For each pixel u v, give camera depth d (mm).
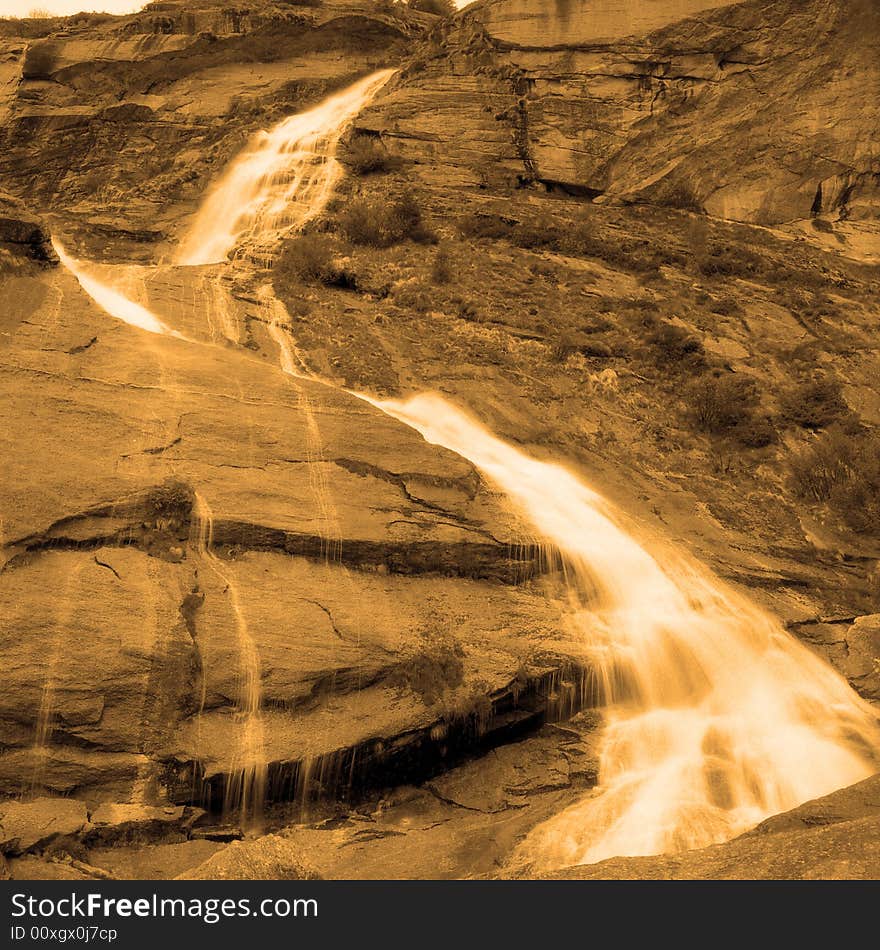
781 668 20484
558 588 20188
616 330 30469
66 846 14523
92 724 15383
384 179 37594
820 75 38688
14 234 22719
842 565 24375
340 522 18891
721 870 12211
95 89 43719
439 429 24516
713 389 28156
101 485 17844
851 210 38406
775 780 18016
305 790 16125
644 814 16734
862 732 19484
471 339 28656
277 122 41312
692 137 38750
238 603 17188
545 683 18172
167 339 22359
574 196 39281
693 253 35250
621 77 39125
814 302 33688
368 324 28500
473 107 39438
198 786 15516
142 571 17062
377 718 16688
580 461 25203
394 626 17781
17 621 15742
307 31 45656
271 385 21438
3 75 43500
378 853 15281
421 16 49625
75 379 19984
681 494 25078
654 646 19766
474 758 17547
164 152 40969
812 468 26547
